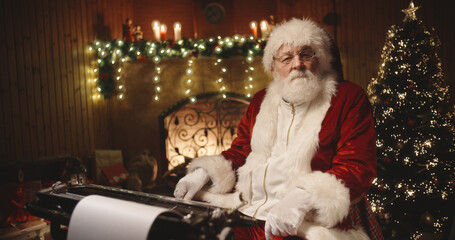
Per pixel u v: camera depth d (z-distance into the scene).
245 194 1.64
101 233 1.00
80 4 4.33
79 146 4.26
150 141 4.66
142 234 0.93
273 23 4.78
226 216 1.01
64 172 3.51
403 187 3.05
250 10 5.46
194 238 0.94
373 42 5.14
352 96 1.50
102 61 4.41
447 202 3.03
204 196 1.63
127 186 4.05
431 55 3.12
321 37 1.56
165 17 5.35
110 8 4.79
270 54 1.67
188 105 4.80
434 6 5.11
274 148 1.64
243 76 4.73
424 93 3.06
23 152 3.62
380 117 3.15
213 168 1.63
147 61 4.57
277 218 1.24
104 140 4.61
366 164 1.37
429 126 3.02
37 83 3.79
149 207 1.02
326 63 1.59
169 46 4.48
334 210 1.24
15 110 3.56
